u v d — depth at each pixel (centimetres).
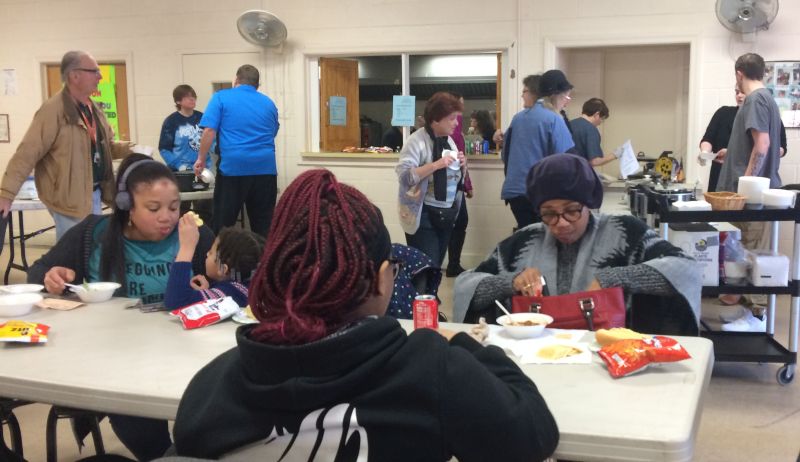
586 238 217
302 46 634
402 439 95
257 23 606
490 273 226
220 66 662
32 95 725
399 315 212
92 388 143
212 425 100
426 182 412
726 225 373
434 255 422
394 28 609
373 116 664
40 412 312
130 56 686
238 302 217
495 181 600
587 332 179
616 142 609
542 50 576
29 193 504
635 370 143
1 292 219
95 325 191
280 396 95
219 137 541
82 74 366
